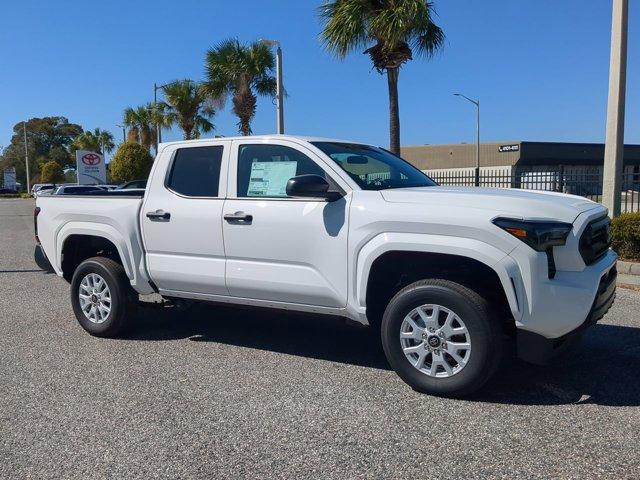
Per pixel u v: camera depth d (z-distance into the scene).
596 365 5.14
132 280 5.93
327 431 3.96
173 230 5.60
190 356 5.62
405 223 4.43
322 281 4.83
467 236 4.23
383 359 5.45
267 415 4.23
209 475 3.43
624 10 11.20
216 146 5.56
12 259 13.30
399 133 16.11
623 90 11.41
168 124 35.44
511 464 3.46
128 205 5.93
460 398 4.43
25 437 3.96
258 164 5.30
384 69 15.74
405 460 3.55
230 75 22.34
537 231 4.09
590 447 3.64
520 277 4.10
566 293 4.11
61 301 8.36
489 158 59.12
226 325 6.71
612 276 4.78
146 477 3.42
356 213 4.65
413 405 4.34
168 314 7.24
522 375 4.91
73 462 3.61
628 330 6.23
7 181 91.06
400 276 4.90
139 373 5.17
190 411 4.33
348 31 14.98
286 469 3.48
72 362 5.52
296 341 6.05
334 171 4.92
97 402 4.54
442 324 4.45
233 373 5.12
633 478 3.29
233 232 5.22
